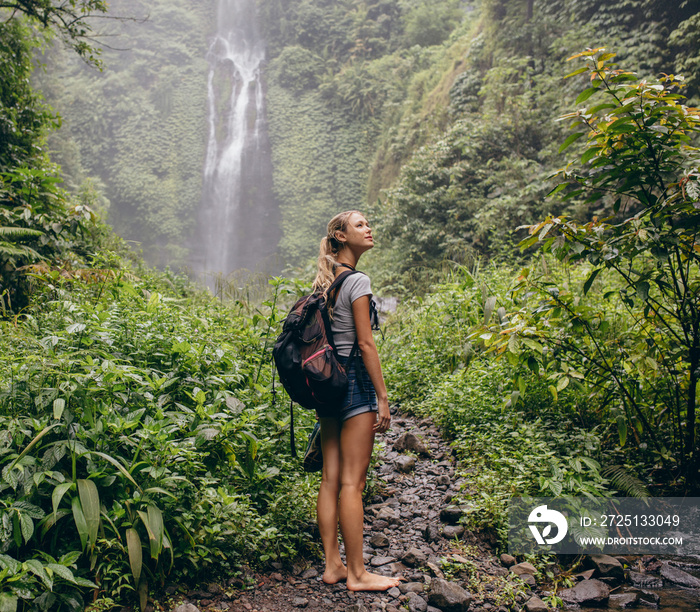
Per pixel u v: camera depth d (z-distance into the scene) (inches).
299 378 84.7
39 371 91.4
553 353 125.4
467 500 115.3
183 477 84.7
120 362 119.3
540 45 540.1
